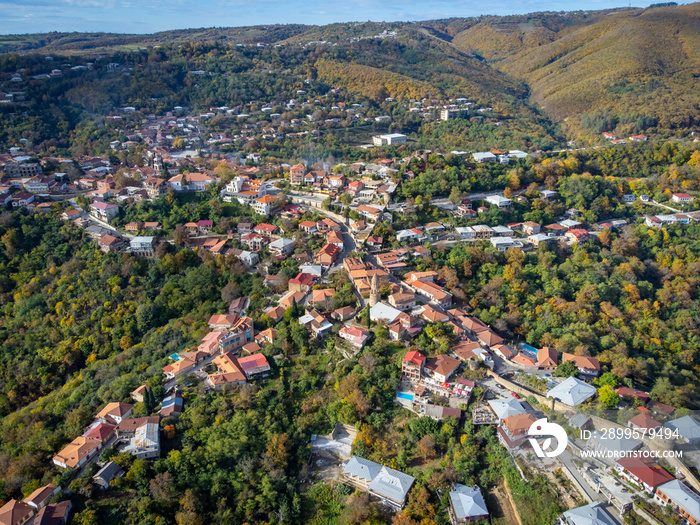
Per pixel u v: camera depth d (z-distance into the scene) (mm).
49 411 150250
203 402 141000
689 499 99500
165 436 130500
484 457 123125
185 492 116500
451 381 141750
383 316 168750
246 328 169125
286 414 137875
